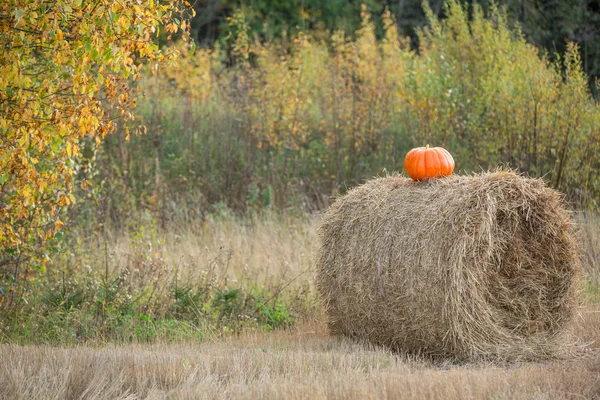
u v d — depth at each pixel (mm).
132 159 24438
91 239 18391
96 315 14852
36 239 14398
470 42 26047
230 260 18109
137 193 23156
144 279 16297
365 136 25375
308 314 15805
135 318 14852
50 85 11055
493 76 23469
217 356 11781
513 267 12539
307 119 27062
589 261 17750
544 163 21297
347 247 13398
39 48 11312
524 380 10031
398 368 11297
